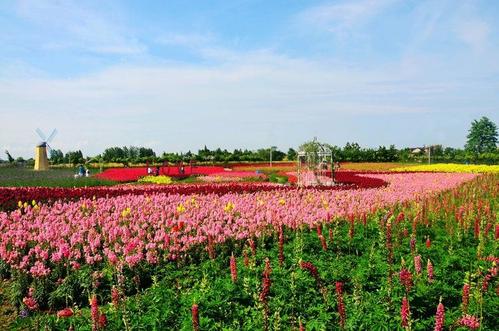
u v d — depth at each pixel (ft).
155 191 65.57
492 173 131.75
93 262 31.68
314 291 24.38
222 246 36.76
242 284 25.55
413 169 166.30
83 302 28.78
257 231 38.22
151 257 32.55
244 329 20.71
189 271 30.73
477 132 361.30
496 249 31.91
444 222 44.16
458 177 111.34
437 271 26.61
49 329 22.61
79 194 59.98
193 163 241.96
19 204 45.65
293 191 66.90
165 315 21.99
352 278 25.89
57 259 30.96
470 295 22.79
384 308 21.56
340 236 36.29
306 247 34.27
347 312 21.75
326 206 47.21
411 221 43.37
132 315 22.57
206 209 45.70
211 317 22.00
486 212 44.75
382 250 31.81
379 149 246.27
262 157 261.65
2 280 33.01
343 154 238.48
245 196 58.18
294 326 20.51
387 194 64.69
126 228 36.78
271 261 30.66
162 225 39.34
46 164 228.43
